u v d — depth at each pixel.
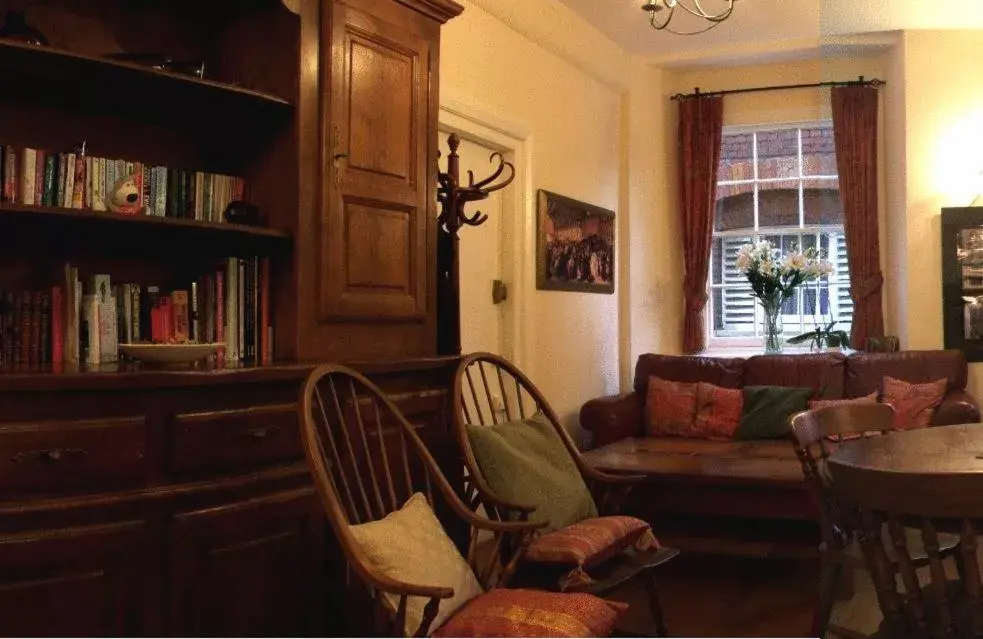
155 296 2.39
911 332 4.17
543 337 4.61
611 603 1.85
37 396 1.72
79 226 2.17
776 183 5.85
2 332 2.14
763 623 2.87
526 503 2.35
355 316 2.56
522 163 4.41
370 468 2.09
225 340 2.42
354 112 2.57
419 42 2.81
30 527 1.69
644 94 5.74
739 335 5.92
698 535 3.56
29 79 2.16
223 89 2.25
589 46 5.04
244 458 2.02
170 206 2.41
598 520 2.39
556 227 4.70
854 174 5.14
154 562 1.84
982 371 3.95
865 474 1.22
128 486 1.82
